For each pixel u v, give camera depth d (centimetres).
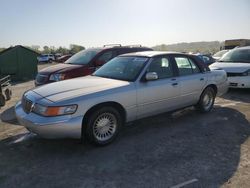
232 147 462
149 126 574
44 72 803
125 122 502
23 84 1491
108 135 474
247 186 341
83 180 360
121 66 566
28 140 504
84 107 430
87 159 421
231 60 1014
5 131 562
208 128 559
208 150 450
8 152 452
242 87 909
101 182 354
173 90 566
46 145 478
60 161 416
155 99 533
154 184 347
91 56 857
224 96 886
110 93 462
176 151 447
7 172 384
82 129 447
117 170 385
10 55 1723
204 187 339
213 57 1683
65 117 415
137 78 511
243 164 400
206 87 654
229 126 571
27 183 354
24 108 462
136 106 504
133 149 457
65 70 784
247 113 671
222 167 391
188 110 695
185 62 618
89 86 478
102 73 575
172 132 537
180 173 374
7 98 943
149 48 997
